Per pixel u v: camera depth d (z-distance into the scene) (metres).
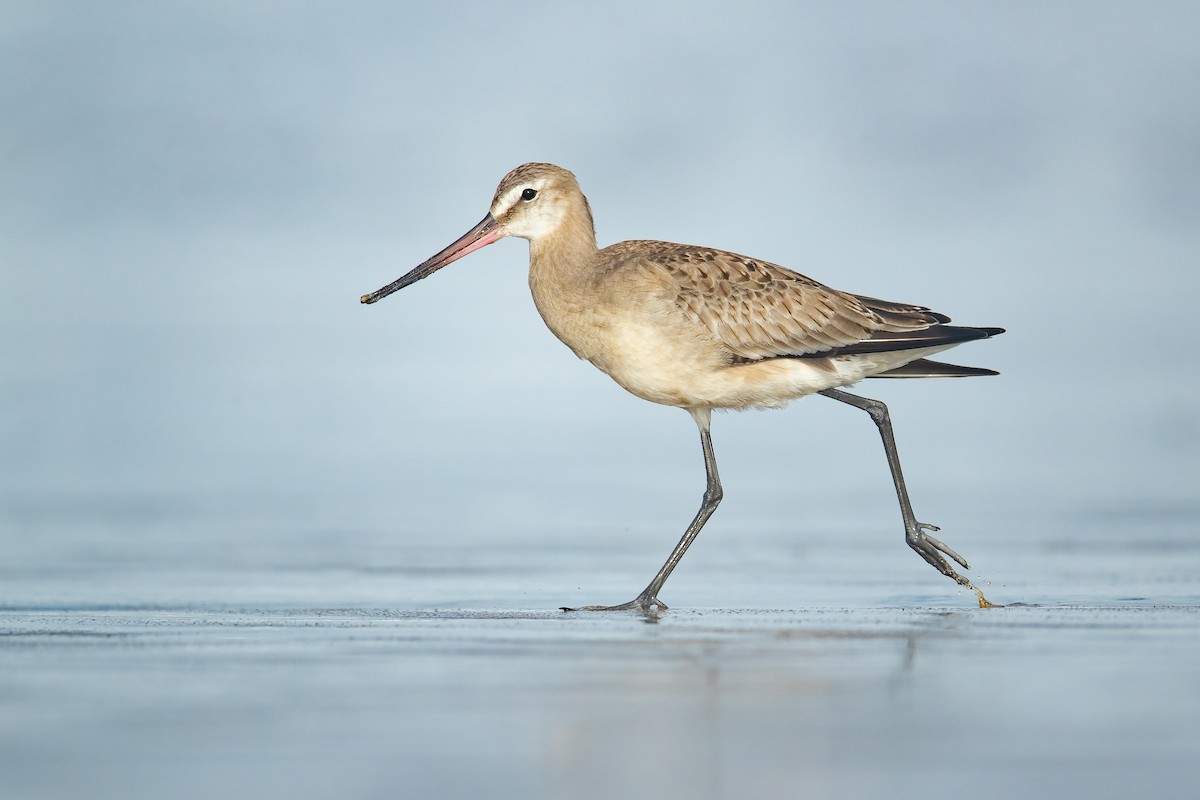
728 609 12.05
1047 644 9.75
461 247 14.34
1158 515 18.03
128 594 13.03
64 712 7.69
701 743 7.05
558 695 8.10
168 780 6.41
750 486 20.73
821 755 6.82
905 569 14.57
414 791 6.25
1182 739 7.11
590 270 13.84
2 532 17.22
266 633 10.45
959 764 6.68
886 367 14.08
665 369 13.49
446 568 14.84
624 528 17.66
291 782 6.39
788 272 13.95
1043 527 17.19
